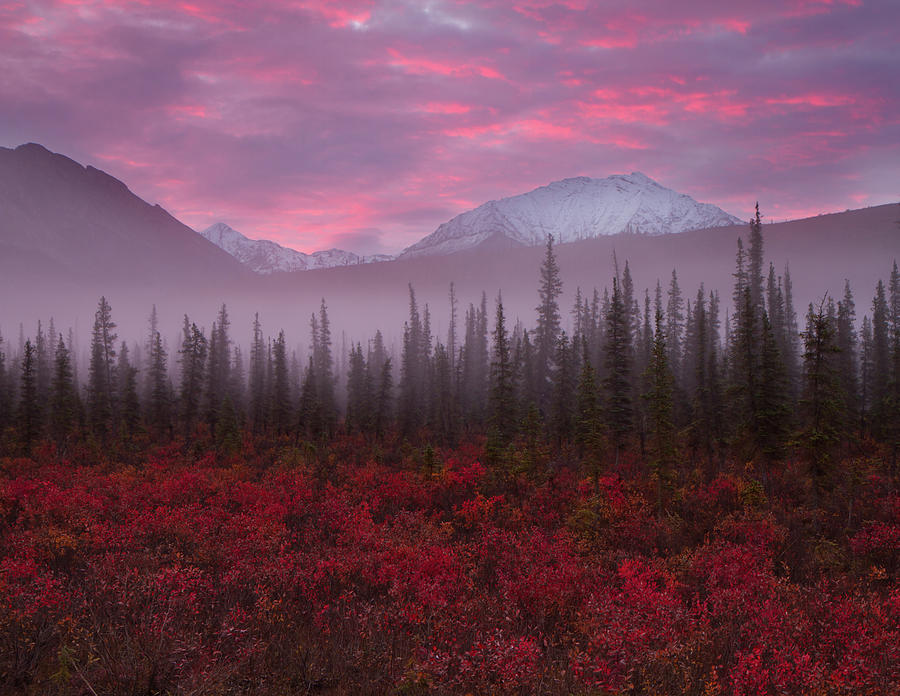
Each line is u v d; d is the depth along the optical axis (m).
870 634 12.61
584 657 9.62
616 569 18.98
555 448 45.41
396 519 24.39
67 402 52.75
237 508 27.38
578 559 18.41
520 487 32.09
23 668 8.20
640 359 64.06
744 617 13.99
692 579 17.84
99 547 19.16
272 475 35.97
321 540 22.11
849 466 31.97
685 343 64.50
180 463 41.50
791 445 26.92
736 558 18.19
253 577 15.44
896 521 24.72
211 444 52.22
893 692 9.88
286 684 8.85
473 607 13.40
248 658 9.29
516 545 20.00
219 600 13.57
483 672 9.12
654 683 9.79
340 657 10.20
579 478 33.94
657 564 18.67
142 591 12.41
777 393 30.92
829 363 27.02
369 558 17.53
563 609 14.10
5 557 17.67
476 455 42.72
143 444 53.50
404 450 48.22
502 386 47.41
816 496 25.70
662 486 29.16
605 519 25.48
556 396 48.47
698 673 10.79
